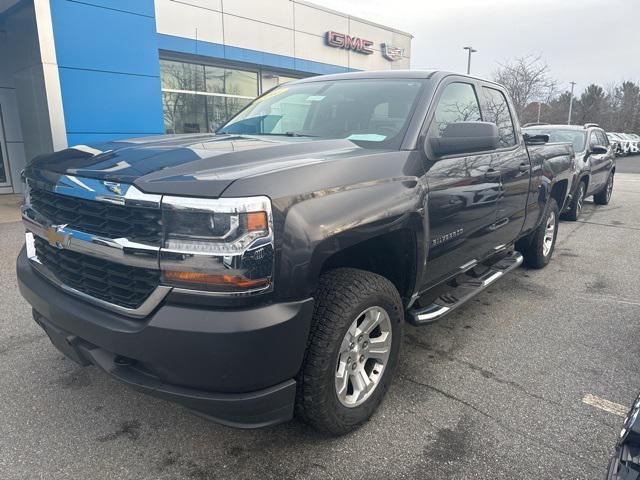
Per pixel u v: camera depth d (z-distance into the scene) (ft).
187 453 8.45
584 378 11.09
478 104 13.15
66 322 8.02
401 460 8.30
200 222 6.64
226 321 6.64
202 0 46.83
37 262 9.21
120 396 10.12
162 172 7.25
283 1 54.39
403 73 11.99
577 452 8.55
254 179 6.92
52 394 10.14
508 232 14.74
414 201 9.14
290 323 7.03
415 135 9.99
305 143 9.25
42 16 32.04
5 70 39.50
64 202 8.23
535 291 17.17
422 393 10.36
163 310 6.85
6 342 12.43
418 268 9.79
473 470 8.09
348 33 63.05
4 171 40.63
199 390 7.02
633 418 5.57
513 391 10.50
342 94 11.86
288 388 7.40
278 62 54.95
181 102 48.75
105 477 7.86
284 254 6.98
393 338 9.45
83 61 34.37
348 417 8.65
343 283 8.29
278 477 7.90
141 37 37.24
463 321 14.34
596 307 15.64
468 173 11.25
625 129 207.51
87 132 35.22
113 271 7.47
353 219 7.82
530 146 16.58
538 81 95.86
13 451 8.42
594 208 37.65
